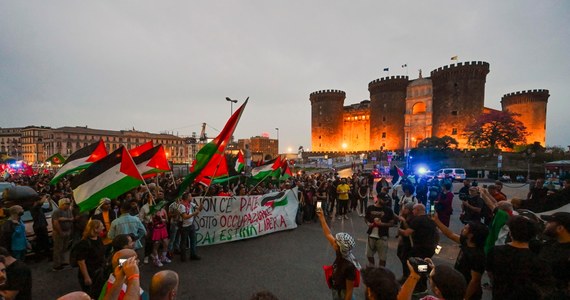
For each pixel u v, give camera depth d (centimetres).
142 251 836
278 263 725
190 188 1162
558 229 331
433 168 4831
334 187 1380
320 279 627
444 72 6569
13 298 331
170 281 245
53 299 539
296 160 7812
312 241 927
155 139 9650
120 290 251
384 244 613
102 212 680
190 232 746
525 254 314
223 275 647
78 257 457
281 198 1092
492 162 4722
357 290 584
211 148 742
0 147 11262
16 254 574
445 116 6569
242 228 945
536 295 300
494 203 564
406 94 7538
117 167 693
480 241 387
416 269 257
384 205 631
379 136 7781
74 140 8262
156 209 671
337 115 8950
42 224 741
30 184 1493
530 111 7056
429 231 507
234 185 1575
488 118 5400
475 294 375
